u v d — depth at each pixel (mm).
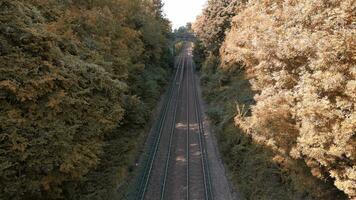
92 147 13664
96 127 14328
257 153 18047
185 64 80500
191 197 17812
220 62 41312
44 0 17750
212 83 40219
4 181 10320
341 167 9445
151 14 47250
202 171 20766
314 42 9281
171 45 76375
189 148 25031
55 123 11883
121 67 22625
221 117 27750
